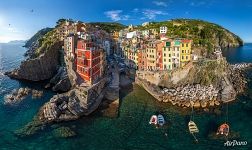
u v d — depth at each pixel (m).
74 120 87.06
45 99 109.94
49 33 191.38
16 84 138.62
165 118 90.00
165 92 113.00
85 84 106.62
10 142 71.88
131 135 77.69
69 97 94.50
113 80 130.38
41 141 72.44
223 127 79.81
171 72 123.75
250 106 101.19
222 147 71.00
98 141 73.44
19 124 83.69
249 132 79.56
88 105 93.56
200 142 73.69
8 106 100.94
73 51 131.00
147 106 101.38
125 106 101.06
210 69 120.94
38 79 147.75
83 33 164.12
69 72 124.56
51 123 83.69
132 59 153.88
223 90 113.88
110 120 87.94
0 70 187.88
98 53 121.94
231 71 138.62
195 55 130.12
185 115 92.62
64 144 71.12
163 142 73.69
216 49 156.38
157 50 132.62
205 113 94.25
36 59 146.62
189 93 110.69
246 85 132.38
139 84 126.31
